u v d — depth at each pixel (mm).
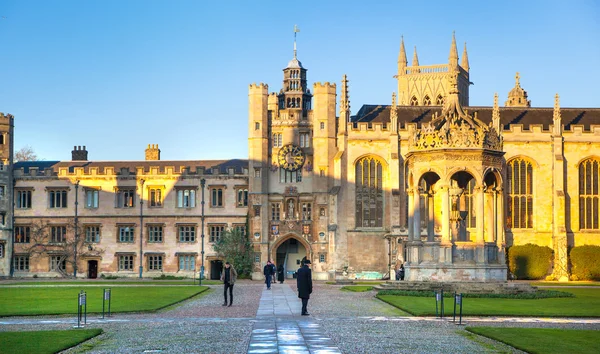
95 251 116812
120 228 117125
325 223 111938
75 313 48781
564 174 108750
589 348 34188
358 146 109250
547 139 108562
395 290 65938
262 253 111812
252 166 113125
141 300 60344
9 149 117750
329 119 112312
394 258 105938
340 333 38188
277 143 114312
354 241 108438
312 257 111750
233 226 115750
